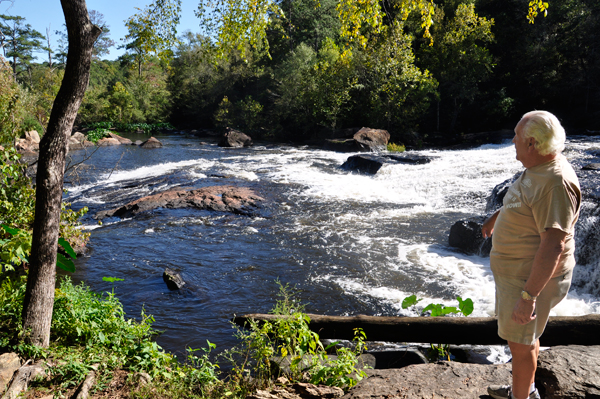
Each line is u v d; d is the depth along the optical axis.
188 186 15.98
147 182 17.08
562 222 2.15
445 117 37.28
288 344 4.21
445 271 7.82
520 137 2.31
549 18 33.84
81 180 18.23
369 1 6.68
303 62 42.56
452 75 33.94
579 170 10.16
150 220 11.87
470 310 4.32
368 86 34.78
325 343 5.13
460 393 3.05
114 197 14.87
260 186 15.66
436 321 4.41
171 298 7.04
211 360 5.11
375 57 32.38
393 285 7.32
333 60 38.88
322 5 46.97
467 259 8.41
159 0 7.09
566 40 33.41
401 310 6.45
